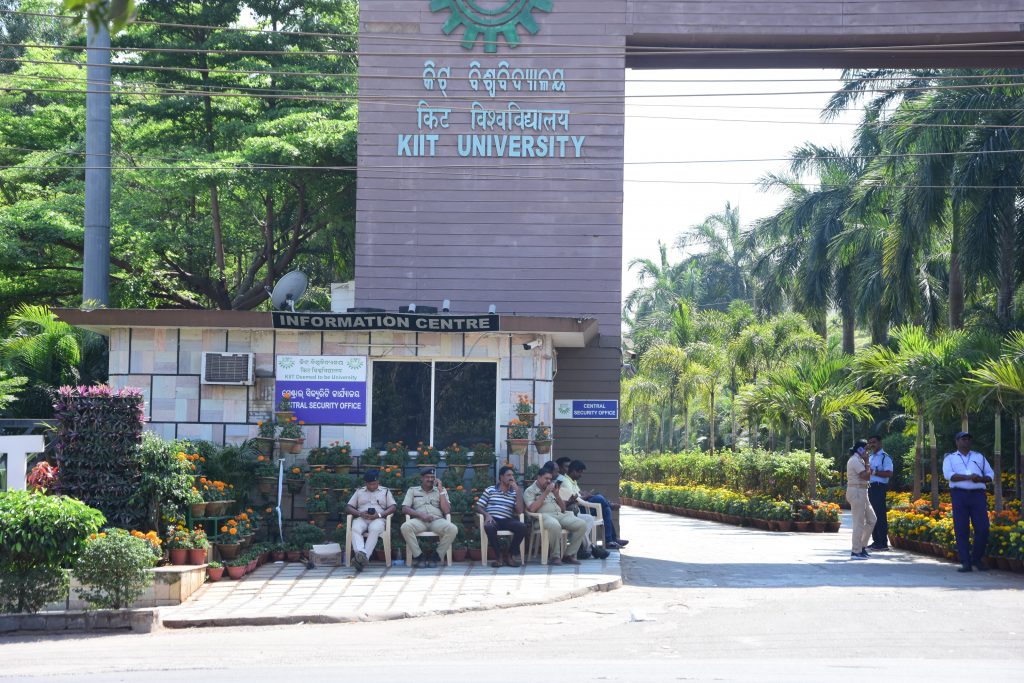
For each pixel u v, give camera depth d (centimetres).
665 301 5934
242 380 1606
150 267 2873
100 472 1329
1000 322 2467
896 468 3038
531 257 1886
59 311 1582
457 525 1493
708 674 792
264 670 834
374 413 1630
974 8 1859
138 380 1623
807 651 916
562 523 1480
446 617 1127
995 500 1608
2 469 1387
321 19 2916
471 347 1639
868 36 1880
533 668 828
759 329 3619
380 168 1900
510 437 1602
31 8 3341
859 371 2150
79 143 2720
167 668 854
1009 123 2394
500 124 1903
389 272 1886
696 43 1933
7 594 1097
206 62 2780
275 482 1558
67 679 805
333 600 1209
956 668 824
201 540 1332
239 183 2647
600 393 1872
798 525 2350
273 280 2969
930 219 2503
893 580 1407
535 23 1909
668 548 1880
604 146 1894
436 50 1914
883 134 3412
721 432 4472
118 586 1103
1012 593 1266
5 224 2545
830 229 3666
